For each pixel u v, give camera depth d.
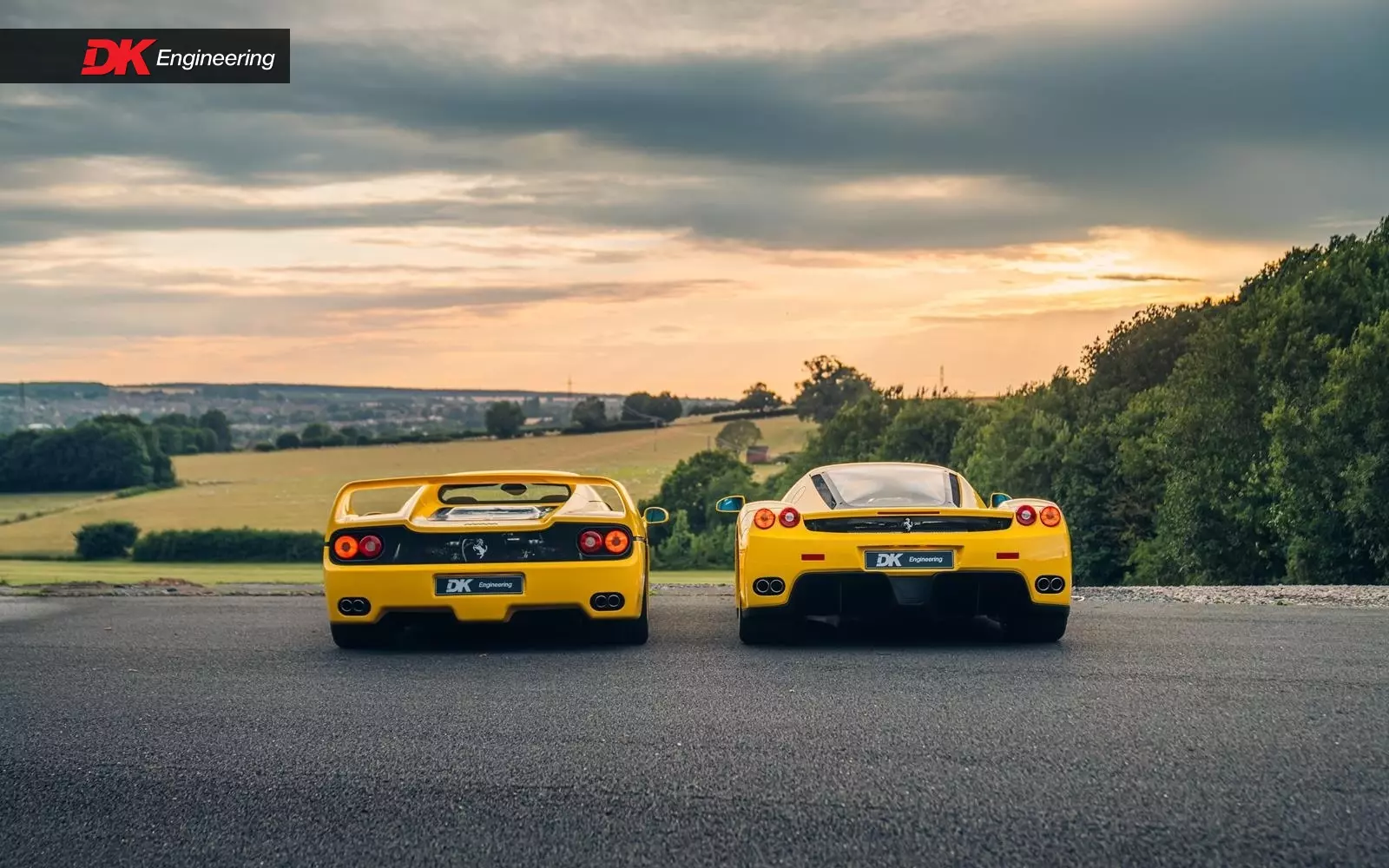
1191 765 3.92
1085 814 3.39
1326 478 27.05
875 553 6.59
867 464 7.91
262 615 9.04
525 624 7.98
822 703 5.06
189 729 4.70
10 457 123.75
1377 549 26.39
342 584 6.63
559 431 159.38
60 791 3.81
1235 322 33.00
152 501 114.81
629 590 6.69
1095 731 4.45
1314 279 31.33
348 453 146.75
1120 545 45.34
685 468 99.44
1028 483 48.28
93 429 123.56
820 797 3.62
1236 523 32.25
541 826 3.38
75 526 101.94
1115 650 6.50
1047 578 6.61
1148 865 2.98
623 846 3.20
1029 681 5.52
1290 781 3.69
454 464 135.62
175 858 3.17
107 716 4.97
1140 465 42.69
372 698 5.34
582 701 5.18
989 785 3.71
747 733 4.51
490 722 4.77
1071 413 53.09
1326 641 6.75
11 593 11.44
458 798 3.68
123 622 8.53
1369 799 3.49
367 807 3.59
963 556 6.57
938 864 3.02
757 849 3.16
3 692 5.57
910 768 3.93
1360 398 26.69
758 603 6.69
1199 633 7.20
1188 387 34.69
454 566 6.61
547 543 6.71
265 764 4.13
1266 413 28.84
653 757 4.15
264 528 96.44
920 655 6.40
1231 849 3.08
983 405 65.75
